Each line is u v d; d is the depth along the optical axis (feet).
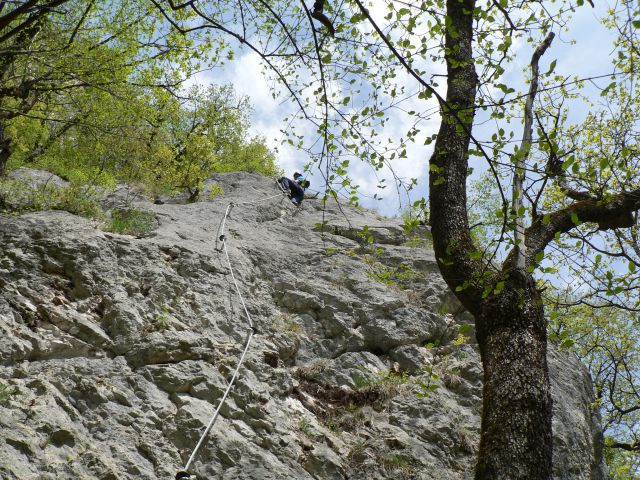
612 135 35.37
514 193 20.16
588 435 36.27
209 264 37.47
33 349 26.84
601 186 24.12
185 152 54.34
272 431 28.27
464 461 31.30
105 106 41.81
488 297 19.52
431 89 14.28
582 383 39.99
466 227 21.04
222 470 25.43
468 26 22.54
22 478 20.89
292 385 32.42
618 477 59.26
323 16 16.89
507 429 16.97
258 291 38.37
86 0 39.14
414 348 36.94
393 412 32.76
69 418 24.40
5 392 23.73
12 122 40.45
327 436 29.76
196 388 28.25
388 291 40.68
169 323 31.17
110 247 34.37
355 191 18.04
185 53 42.19
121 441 24.50
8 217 33.71
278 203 52.34
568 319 43.27
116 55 40.42
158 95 44.01
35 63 35.50
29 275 30.42
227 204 49.62
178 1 17.99
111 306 30.71
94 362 27.81
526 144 20.71
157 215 43.16
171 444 25.50
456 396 34.88
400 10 17.07
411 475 29.25
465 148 22.12
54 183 41.16
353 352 36.45
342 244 46.34
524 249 20.04
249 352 32.32
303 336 36.42
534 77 22.49
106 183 43.24
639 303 26.53
